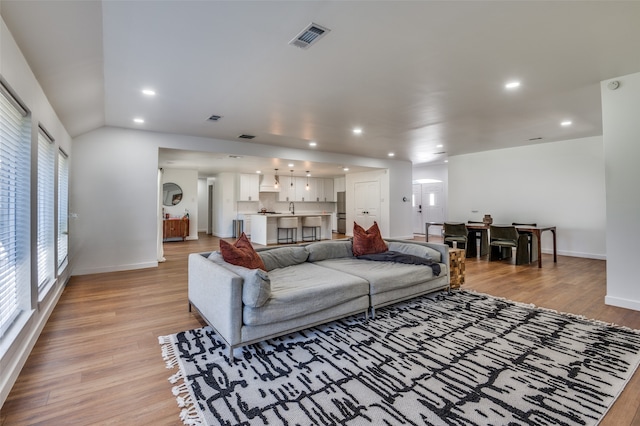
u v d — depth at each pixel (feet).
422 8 6.57
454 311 10.34
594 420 5.17
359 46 8.17
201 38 7.70
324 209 38.83
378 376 6.48
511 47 8.29
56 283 11.02
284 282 9.06
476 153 25.34
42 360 7.13
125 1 6.20
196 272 9.46
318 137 19.10
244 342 7.19
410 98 12.14
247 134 18.20
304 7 6.50
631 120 10.25
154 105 12.74
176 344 7.93
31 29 6.33
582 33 7.64
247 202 33.60
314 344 7.95
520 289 13.04
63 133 12.64
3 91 6.16
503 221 23.89
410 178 30.50
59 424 5.10
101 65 9.02
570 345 7.86
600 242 19.81
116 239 16.08
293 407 5.50
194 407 5.51
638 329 8.84
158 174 18.06
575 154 20.61
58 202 11.75
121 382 6.28
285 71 9.66
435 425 5.05
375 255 12.82
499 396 5.81
